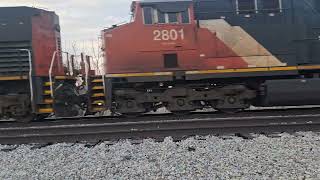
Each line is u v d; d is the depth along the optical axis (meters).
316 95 10.73
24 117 11.78
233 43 10.98
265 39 10.98
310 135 8.29
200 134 8.90
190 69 11.02
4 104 11.53
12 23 11.81
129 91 11.11
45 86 12.02
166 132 8.98
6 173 6.26
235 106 11.20
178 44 10.99
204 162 6.39
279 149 7.16
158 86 11.31
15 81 11.89
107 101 11.13
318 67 10.99
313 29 11.01
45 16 12.47
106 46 11.05
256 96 11.27
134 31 11.01
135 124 9.79
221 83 11.42
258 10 11.01
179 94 11.05
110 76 11.04
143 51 11.02
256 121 9.78
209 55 10.98
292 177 5.44
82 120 11.27
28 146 8.38
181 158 6.71
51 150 7.79
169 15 11.01
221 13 10.99
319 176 5.43
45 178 5.87
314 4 11.00
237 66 10.98
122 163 6.57
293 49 11.01
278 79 11.19
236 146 7.50
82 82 12.04
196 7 11.02
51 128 9.86
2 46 11.76
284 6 11.02
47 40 12.41
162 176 5.71
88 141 8.64
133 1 11.12
